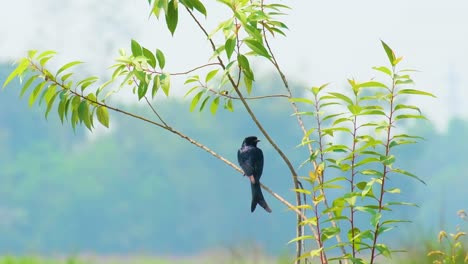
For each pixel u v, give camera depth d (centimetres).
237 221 9375
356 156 625
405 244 820
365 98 623
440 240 776
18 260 1909
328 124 8794
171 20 648
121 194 9731
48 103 691
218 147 9688
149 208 9662
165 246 9481
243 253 910
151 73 662
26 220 9600
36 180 9756
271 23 696
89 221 9719
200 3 644
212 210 9525
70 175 9806
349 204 616
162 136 9788
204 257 1064
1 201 9650
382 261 750
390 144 621
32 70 682
